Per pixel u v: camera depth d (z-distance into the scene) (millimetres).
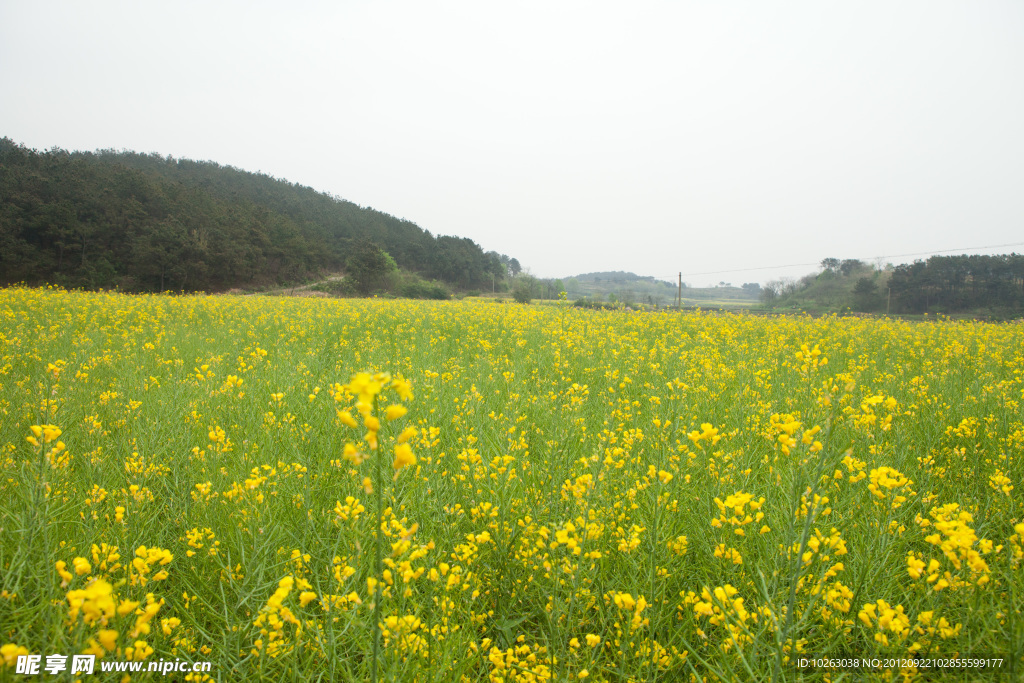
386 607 1891
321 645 1728
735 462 3221
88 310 12773
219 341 9461
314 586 2244
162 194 72125
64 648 1514
